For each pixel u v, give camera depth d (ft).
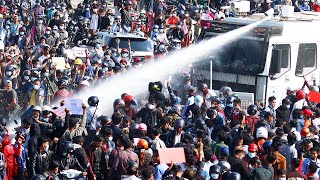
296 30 131.75
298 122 112.16
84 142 95.76
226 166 89.30
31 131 94.99
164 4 197.06
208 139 98.48
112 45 161.27
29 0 201.26
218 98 118.83
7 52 149.89
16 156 90.94
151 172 85.40
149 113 109.50
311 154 96.94
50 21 181.16
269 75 129.59
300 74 132.26
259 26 130.72
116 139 96.63
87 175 91.04
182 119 105.29
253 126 111.14
